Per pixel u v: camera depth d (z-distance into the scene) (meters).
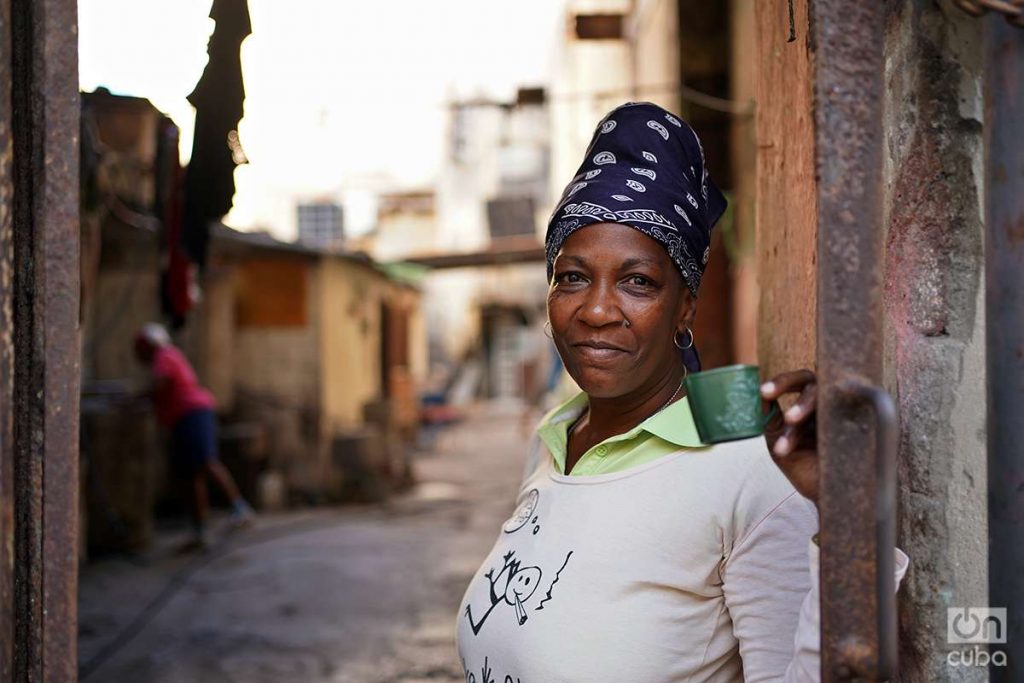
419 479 10.93
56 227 0.96
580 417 1.48
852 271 0.80
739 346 5.64
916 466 1.15
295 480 9.02
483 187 21.16
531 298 22.25
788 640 1.06
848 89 0.80
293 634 4.64
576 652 1.15
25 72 0.99
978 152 1.13
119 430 6.45
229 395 8.99
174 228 4.50
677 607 1.14
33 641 0.98
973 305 1.14
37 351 0.98
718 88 5.98
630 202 1.21
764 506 1.10
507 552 1.30
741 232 5.52
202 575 5.88
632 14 8.67
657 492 1.17
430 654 4.29
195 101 2.81
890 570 0.78
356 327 10.37
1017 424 0.87
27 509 1.00
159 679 4.02
